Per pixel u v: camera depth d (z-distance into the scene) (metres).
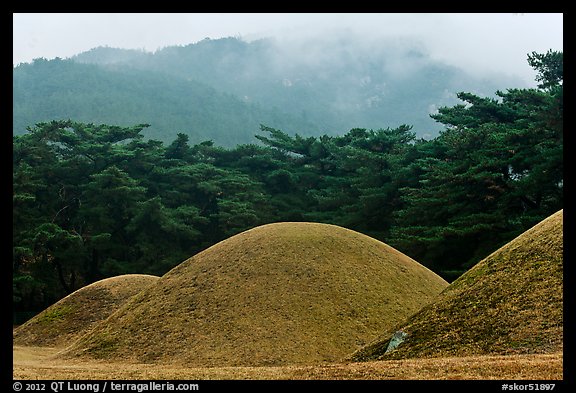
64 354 25.97
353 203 60.12
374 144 65.00
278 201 65.44
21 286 52.22
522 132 43.72
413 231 46.88
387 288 28.47
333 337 24.48
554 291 18.97
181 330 25.22
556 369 14.34
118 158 64.50
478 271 22.42
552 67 48.03
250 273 27.98
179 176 65.88
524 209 45.12
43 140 64.06
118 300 36.34
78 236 54.97
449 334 19.33
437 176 47.22
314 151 69.81
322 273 28.11
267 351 23.30
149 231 58.97
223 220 60.25
